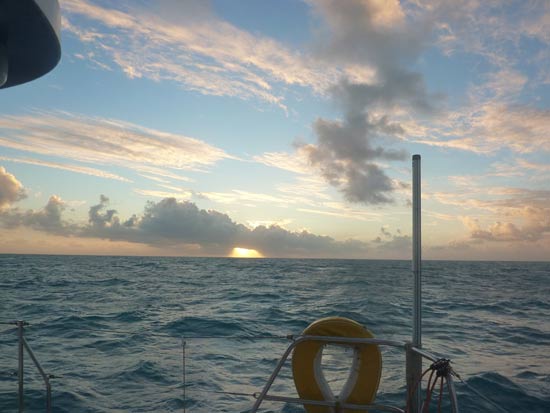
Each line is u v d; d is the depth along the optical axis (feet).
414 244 11.98
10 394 26.03
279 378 30.96
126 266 283.59
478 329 54.34
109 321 57.77
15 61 11.87
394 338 48.08
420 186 11.98
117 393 27.07
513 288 134.21
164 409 24.72
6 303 76.54
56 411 23.72
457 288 131.34
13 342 40.68
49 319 57.00
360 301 86.28
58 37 10.86
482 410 25.17
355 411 12.02
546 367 35.09
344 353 34.76
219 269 269.23
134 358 35.37
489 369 34.19
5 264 282.15
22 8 9.44
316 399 12.26
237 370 32.73
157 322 57.57
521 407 26.07
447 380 9.66
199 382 29.63
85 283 128.16
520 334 51.06
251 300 88.89
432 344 44.29
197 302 83.92
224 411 24.84
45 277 152.35
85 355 36.32
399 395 26.91
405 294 105.29
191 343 41.73
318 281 157.48
